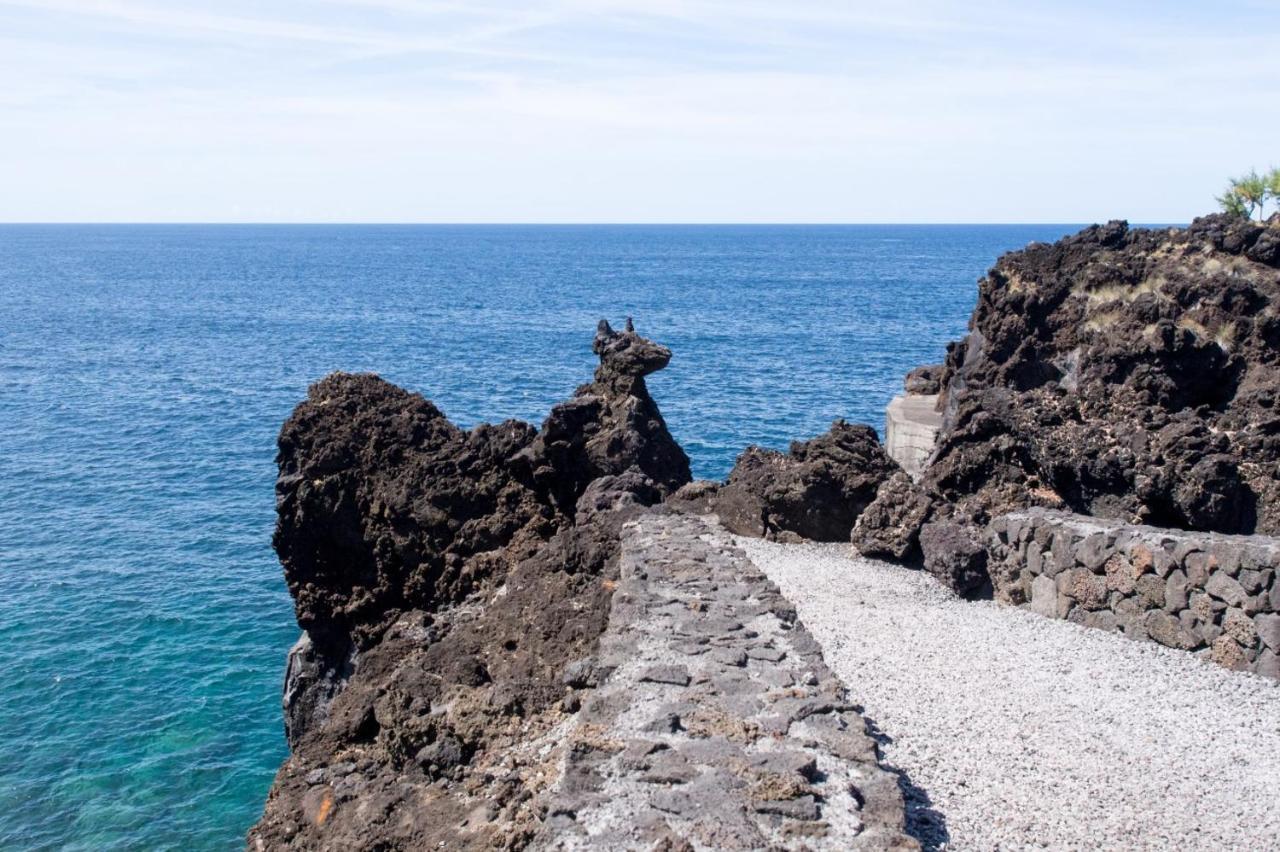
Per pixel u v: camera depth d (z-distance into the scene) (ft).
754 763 35.12
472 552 77.82
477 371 270.87
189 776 88.58
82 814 83.46
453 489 79.30
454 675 54.03
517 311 436.76
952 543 67.67
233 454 190.29
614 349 90.53
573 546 63.62
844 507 76.89
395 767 50.83
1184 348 77.36
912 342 317.01
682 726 38.01
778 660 44.01
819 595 64.18
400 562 77.82
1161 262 84.17
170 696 101.24
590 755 36.24
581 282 612.29
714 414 202.39
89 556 136.77
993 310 92.94
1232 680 54.19
